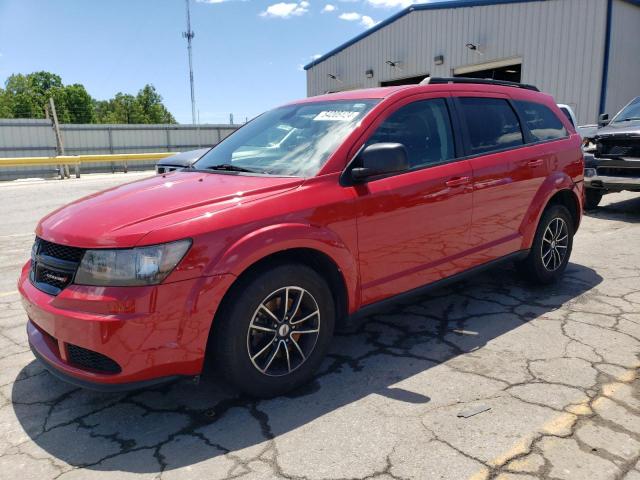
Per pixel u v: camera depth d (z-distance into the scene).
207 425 2.75
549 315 4.12
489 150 4.08
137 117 78.56
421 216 3.51
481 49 18.44
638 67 16.47
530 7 16.67
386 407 2.86
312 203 2.98
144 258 2.48
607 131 8.59
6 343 3.85
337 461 2.41
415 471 2.32
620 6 15.15
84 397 3.08
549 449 2.45
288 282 2.88
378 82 23.53
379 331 3.91
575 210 5.00
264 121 4.17
